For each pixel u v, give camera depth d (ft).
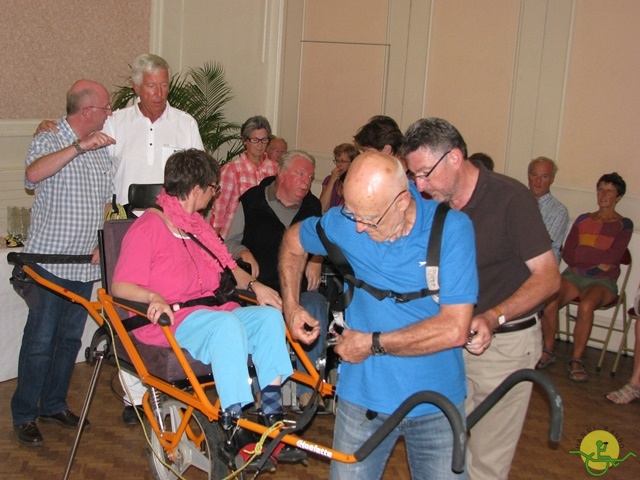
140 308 8.39
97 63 20.53
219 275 9.46
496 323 7.34
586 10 17.70
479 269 7.97
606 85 17.61
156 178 12.66
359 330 6.69
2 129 18.47
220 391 8.04
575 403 14.78
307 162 12.21
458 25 19.56
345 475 6.74
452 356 6.65
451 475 6.60
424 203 6.36
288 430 6.99
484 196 7.79
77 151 10.62
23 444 11.23
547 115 18.48
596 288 16.66
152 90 12.27
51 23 19.21
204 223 9.59
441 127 7.35
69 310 11.60
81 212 11.08
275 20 22.68
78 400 12.91
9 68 18.48
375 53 21.08
